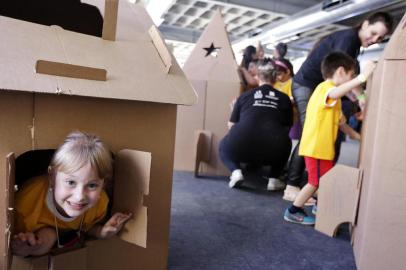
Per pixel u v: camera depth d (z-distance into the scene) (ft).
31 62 2.17
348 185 4.30
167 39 21.21
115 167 2.71
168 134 3.04
